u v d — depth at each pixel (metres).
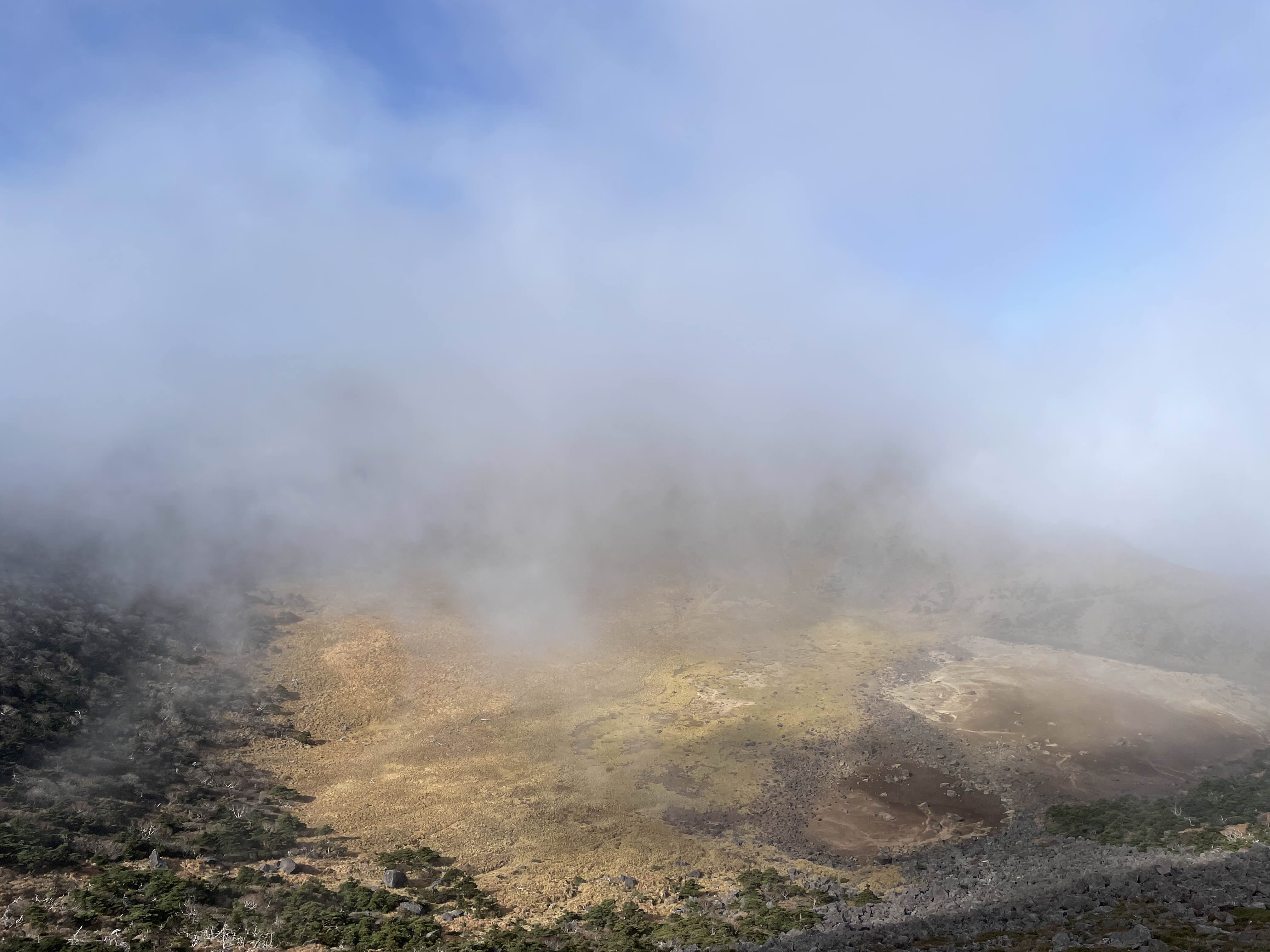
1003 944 27.36
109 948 31.34
